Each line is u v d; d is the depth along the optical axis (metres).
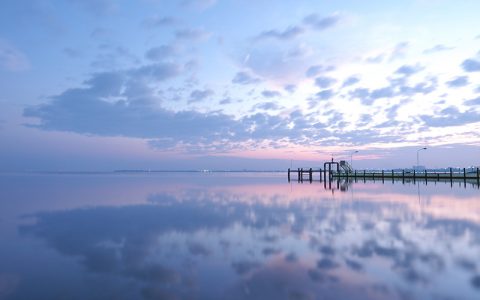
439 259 10.53
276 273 9.41
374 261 10.38
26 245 13.36
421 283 8.49
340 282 8.63
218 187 53.53
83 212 23.39
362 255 11.09
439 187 44.50
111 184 67.00
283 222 17.94
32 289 8.40
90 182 78.19
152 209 24.66
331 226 16.45
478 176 54.84
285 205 25.88
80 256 11.55
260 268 9.88
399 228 15.68
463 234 14.23
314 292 8.01
